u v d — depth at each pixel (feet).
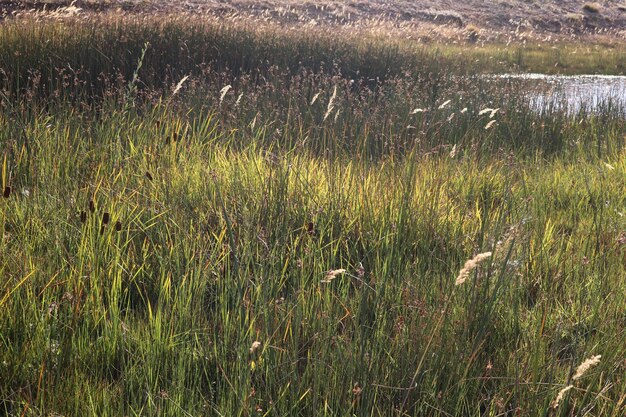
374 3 102.68
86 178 17.26
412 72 47.21
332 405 9.22
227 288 11.80
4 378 9.66
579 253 14.73
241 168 17.87
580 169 25.39
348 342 10.60
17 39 35.91
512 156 24.21
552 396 9.52
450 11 106.22
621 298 12.69
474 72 53.88
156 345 10.41
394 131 28.17
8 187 12.58
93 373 10.05
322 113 29.66
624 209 19.26
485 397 10.03
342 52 48.14
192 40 40.93
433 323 10.75
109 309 11.46
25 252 12.73
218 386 9.64
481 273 11.62
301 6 93.66
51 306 10.89
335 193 16.56
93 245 12.78
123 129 21.70
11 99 27.35
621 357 10.80
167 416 9.06
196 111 26.68
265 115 27.04
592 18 115.75
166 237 14.11
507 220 15.55
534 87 52.29
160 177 16.70
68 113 24.76
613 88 59.41
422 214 15.65
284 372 9.47
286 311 11.09
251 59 41.27
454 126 29.99
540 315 12.03
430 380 9.78
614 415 9.36
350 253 14.51
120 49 37.19
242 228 13.83
